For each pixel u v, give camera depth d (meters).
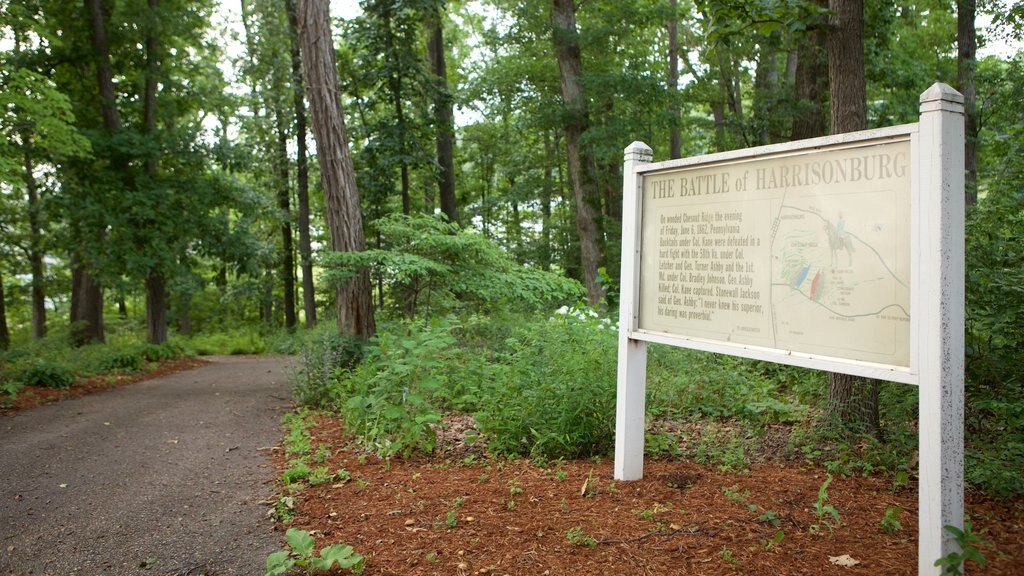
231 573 3.78
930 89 3.20
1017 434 5.29
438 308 12.93
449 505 4.58
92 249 17.02
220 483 5.60
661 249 4.84
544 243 26.56
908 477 5.03
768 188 4.10
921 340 3.21
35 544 4.32
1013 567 3.33
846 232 3.65
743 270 4.24
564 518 4.21
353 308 11.38
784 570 3.35
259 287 33.03
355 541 4.05
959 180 3.20
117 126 18.16
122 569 3.89
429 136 21.03
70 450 7.04
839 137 3.64
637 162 5.00
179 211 18.11
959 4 13.82
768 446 6.19
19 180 12.42
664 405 7.57
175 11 19.39
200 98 20.84
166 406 10.08
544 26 19.11
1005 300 5.89
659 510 4.27
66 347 17.62
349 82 20.94
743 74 24.20
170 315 33.38
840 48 6.69
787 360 3.90
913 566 3.35
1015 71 12.81
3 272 25.61
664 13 19.22
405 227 11.23
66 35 17.88
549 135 30.17
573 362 5.99
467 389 7.92
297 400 9.65
